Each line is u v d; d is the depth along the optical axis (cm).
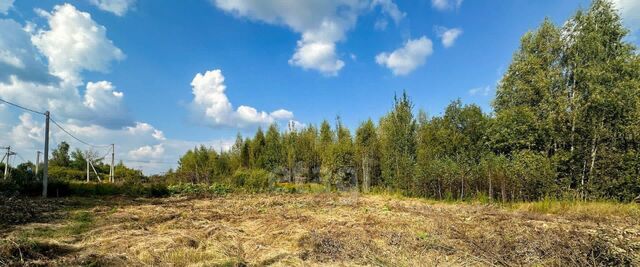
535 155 1656
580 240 599
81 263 561
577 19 1723
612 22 1670
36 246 627
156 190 2139
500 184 1672
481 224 950
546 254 578
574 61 1686
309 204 1557
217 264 586
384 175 2244
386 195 1975
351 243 682
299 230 855
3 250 577
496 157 1803
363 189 2267
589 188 1524
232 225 1002
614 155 1492
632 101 1505
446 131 2352
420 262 569
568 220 1055
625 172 1464
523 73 1917
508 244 637
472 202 1644
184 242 725
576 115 1583
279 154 3197
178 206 1535
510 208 1411
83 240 775
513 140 1858
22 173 2117
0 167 2620
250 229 945
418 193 1977
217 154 3428
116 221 1020
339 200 1708
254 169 2834
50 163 4134
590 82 1575
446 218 1038
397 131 2211
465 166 1838
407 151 2170
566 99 1647
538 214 1179
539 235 673
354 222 1004
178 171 3434
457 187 1819
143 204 1622
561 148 1692
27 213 1114
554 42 1794
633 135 1528
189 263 596
